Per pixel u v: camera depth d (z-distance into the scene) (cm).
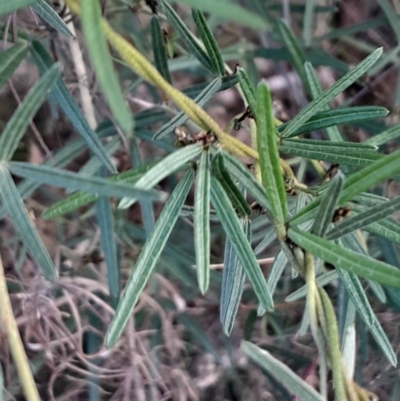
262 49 56
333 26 74
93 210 56
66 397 53
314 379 53
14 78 65
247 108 31
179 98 24
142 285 26
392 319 54
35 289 48
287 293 57
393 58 56
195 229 25
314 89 36
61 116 61
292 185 31
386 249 46
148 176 25
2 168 27
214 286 59
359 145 29
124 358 54
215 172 25
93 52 17
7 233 57
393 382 53
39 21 42
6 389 49
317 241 23
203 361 60
